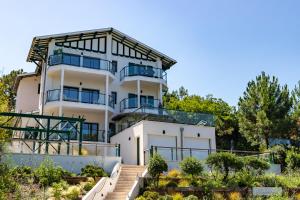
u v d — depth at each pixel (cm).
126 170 2028
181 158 2464
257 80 3322
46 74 3027
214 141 2814
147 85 3419
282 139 3164
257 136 3241
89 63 3062
